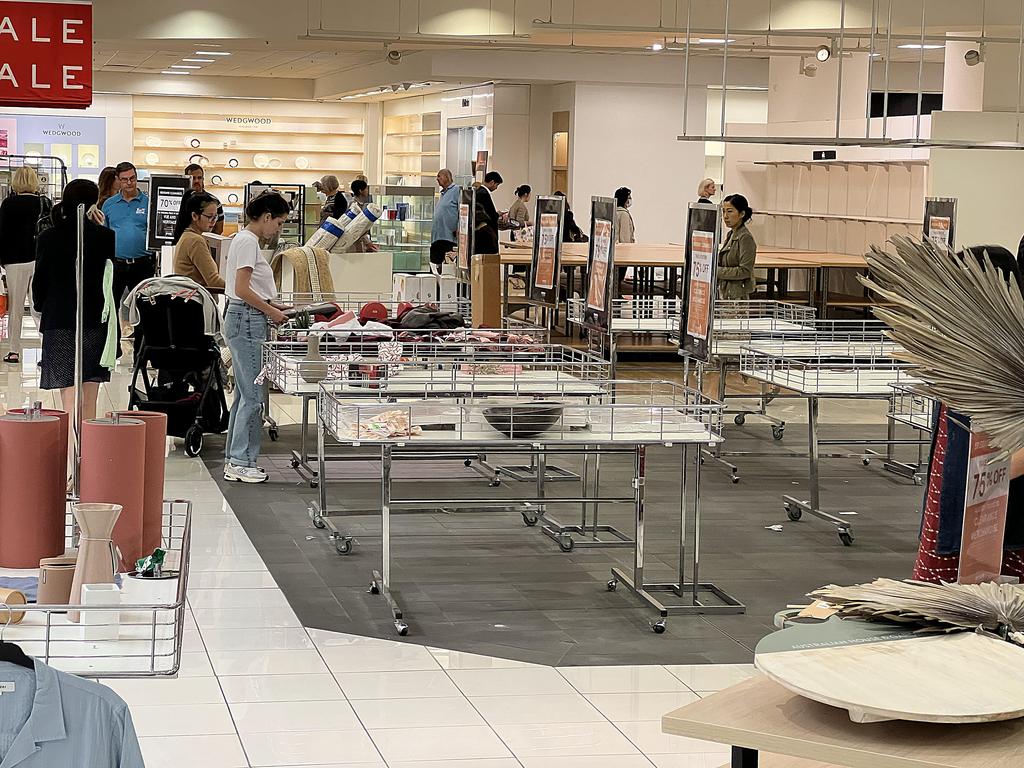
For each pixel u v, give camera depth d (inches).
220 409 360.2
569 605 228.5
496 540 275.7
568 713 176.7
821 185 699.4
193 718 171.2
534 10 598.9
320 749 162.1
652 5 585.6
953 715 65.4
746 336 377.1
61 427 74.4
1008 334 69.2
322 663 194.5
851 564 260.2
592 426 226.2
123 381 454.0
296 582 237.9
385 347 264.7
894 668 71.5
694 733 68.8
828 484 339.6
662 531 285.0
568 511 301.7
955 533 92.3
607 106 863.1
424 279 445.1
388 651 201.0
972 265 70.2
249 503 299.9
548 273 378.6
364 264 448.8
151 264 495.5
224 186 1155.3
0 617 66.6
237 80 1125.1
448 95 989.2
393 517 292.0
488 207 555.2
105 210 488.4
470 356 269.3
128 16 626.2
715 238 309.0
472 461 354.0
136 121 1130.0
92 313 328.5
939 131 529.7
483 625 215.5
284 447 369.1
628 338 589.0
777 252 647.1
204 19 623.2
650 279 657.6
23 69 367.2
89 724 57.2
